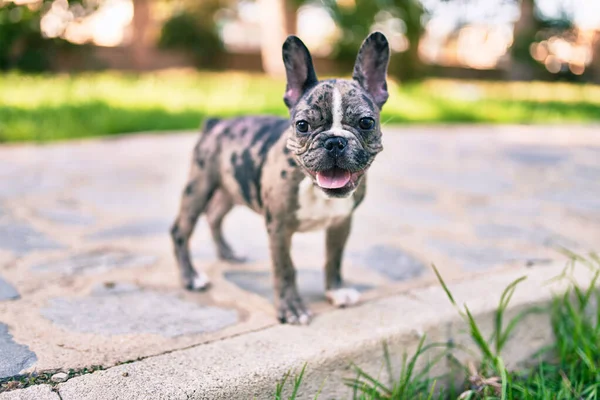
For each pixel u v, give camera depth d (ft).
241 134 3.07
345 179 2.60
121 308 2.96
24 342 2.64
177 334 2.74
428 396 2.64
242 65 17.58
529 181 5.65
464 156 6.80
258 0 18.53
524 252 3.77
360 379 2.67
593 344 2.92
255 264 3.56
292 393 2.53
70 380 2.39
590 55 16.93
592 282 3.05
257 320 2.87
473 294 3.04
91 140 6.96
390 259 3.65
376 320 2.81
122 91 10.36
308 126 2.61
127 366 2.48
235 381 2.43
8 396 2.30
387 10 14.67
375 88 2.80
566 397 2.68
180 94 10.40
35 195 4.67
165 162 6.06
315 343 2.64
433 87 14.97
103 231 4.01
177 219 3.23
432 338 2.82
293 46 2.74
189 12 16.46
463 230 4.19
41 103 8.45
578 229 4.24
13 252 3.57
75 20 6.19
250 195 3.00
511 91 14.88
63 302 2.99
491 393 2.70
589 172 6.09
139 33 15.87
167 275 3.35
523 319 3.00
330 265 3.07
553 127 9.31
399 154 6.80
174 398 2.34
